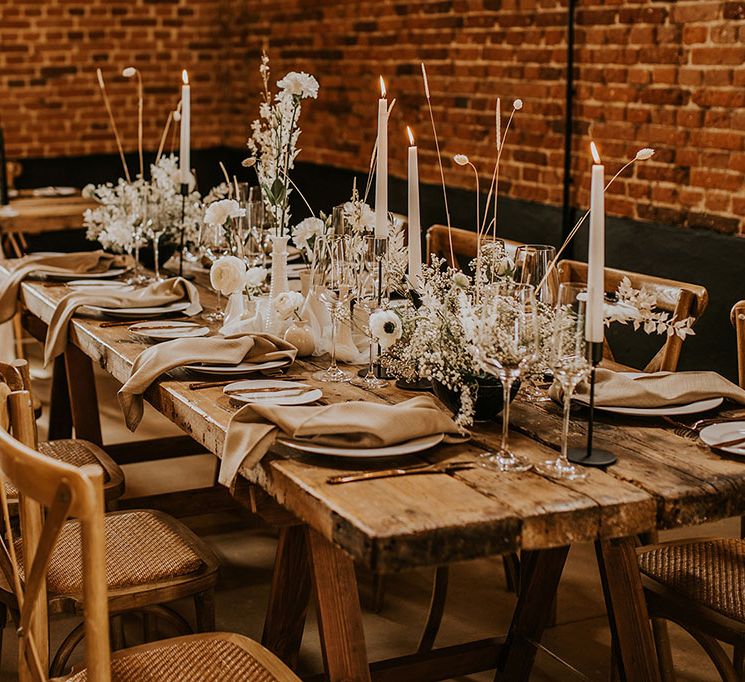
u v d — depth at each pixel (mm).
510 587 3309
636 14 4598
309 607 3184
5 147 7266
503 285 2225
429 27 5789
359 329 2682
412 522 1685
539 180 5219
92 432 3709
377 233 2621
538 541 1743
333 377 2553
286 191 2914
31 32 7207
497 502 1775
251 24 7449
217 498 3396
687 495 1839
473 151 5609
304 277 2984
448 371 2164
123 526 2523
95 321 3150
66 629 3080
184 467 4355
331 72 6684
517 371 1926
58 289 3586
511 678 2412
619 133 4762
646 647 2188
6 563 2076
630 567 2174
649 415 2227
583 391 2291
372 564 1646
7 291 3713
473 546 1702
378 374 2590
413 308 2492
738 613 2145
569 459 1983
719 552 2420
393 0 6023
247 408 2062
